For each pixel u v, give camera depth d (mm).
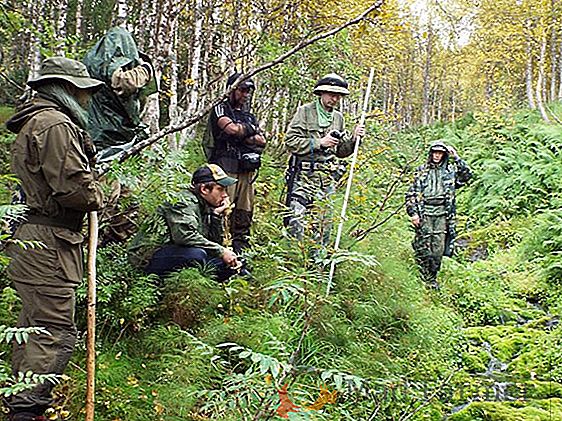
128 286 4473
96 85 3459
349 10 11211
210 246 4934
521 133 17641
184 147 8062
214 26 9281
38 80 3297
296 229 5820
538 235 9531
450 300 7766
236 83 4012
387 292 6125
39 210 3256
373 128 8727
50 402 3234
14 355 3223
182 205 4879
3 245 3453
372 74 6445
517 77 33094
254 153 5727
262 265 5410
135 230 4992
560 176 13016
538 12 25625
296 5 9508
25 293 3234
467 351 6109
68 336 3299
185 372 3869
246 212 5805
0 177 3088
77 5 12031
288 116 10023
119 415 3664
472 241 11875
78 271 3361
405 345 5582
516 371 5691
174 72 8273
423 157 10141
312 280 3986
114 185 4672
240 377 2732
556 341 6086
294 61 9141
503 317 7453
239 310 4793
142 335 4441
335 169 6027
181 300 4527
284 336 4441
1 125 8039
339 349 4832
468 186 15391
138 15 9930
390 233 8016
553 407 4797
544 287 8312
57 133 3184
